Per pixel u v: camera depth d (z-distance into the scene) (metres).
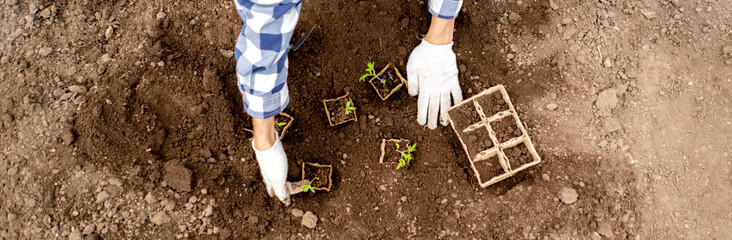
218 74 1.41
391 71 1.44
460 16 1.47
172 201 1.33
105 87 1.37
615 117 1.38
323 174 1.37
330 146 1.41
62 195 1.31
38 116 1.35
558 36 1.45
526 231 1.32
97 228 1.30
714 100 1.39
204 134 1.38
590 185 1.35
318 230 1.34
